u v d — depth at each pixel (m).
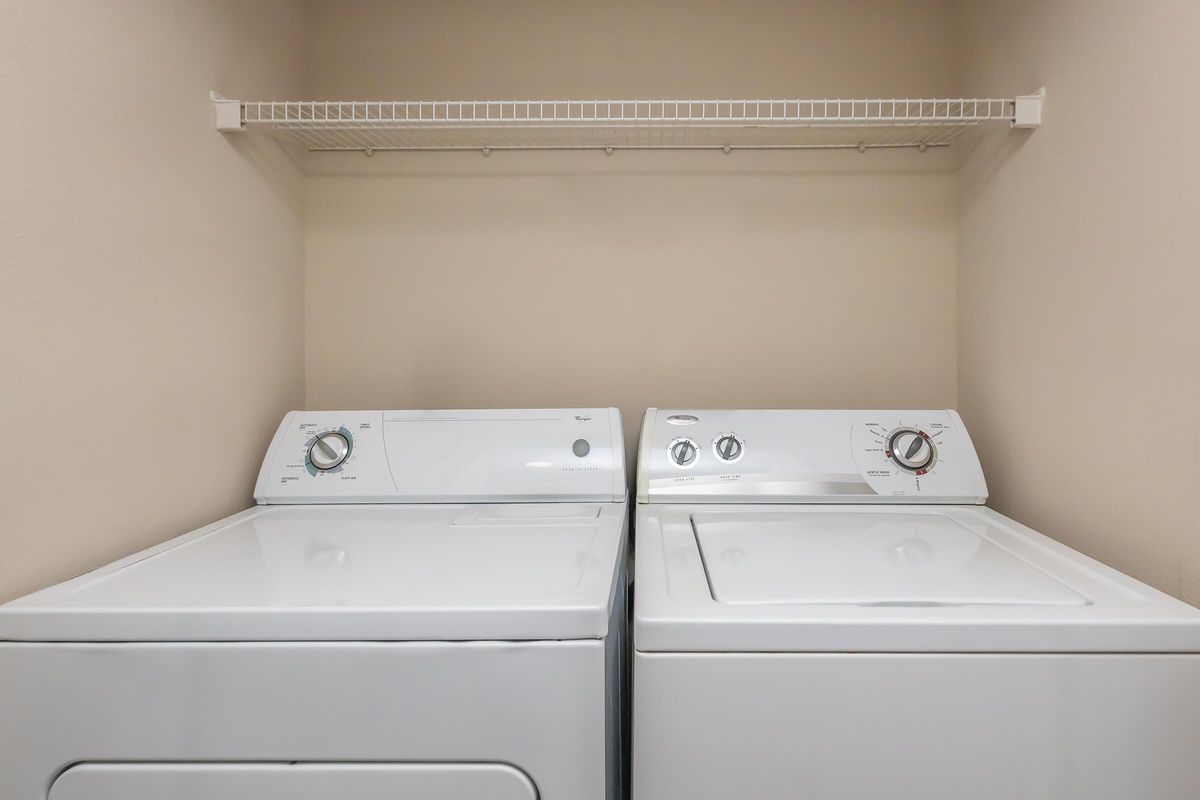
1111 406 1.15
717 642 0.79
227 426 1.41
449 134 1.78
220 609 0.80
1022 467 1.43
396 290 1.80
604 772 0.79
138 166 1.13
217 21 1.36
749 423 1.49
